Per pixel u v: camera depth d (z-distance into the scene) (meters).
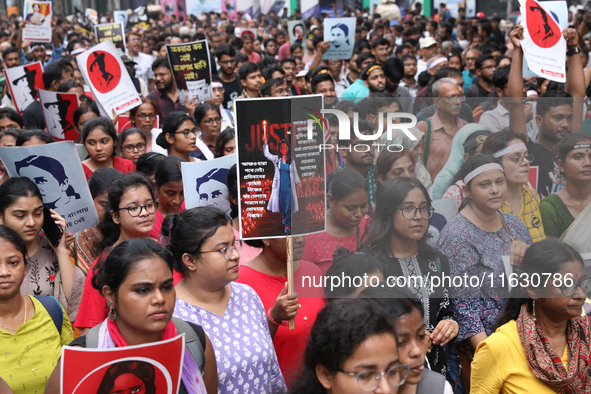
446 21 20.27
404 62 10.41
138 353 2.34
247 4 29.02
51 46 17.50
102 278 2.54
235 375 2.92
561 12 5.99
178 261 3.07
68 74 9.01
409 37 16.02
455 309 3.51
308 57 13.45
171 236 3.06
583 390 2.86
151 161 5.25
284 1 28.92
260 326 3.12
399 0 27.42
